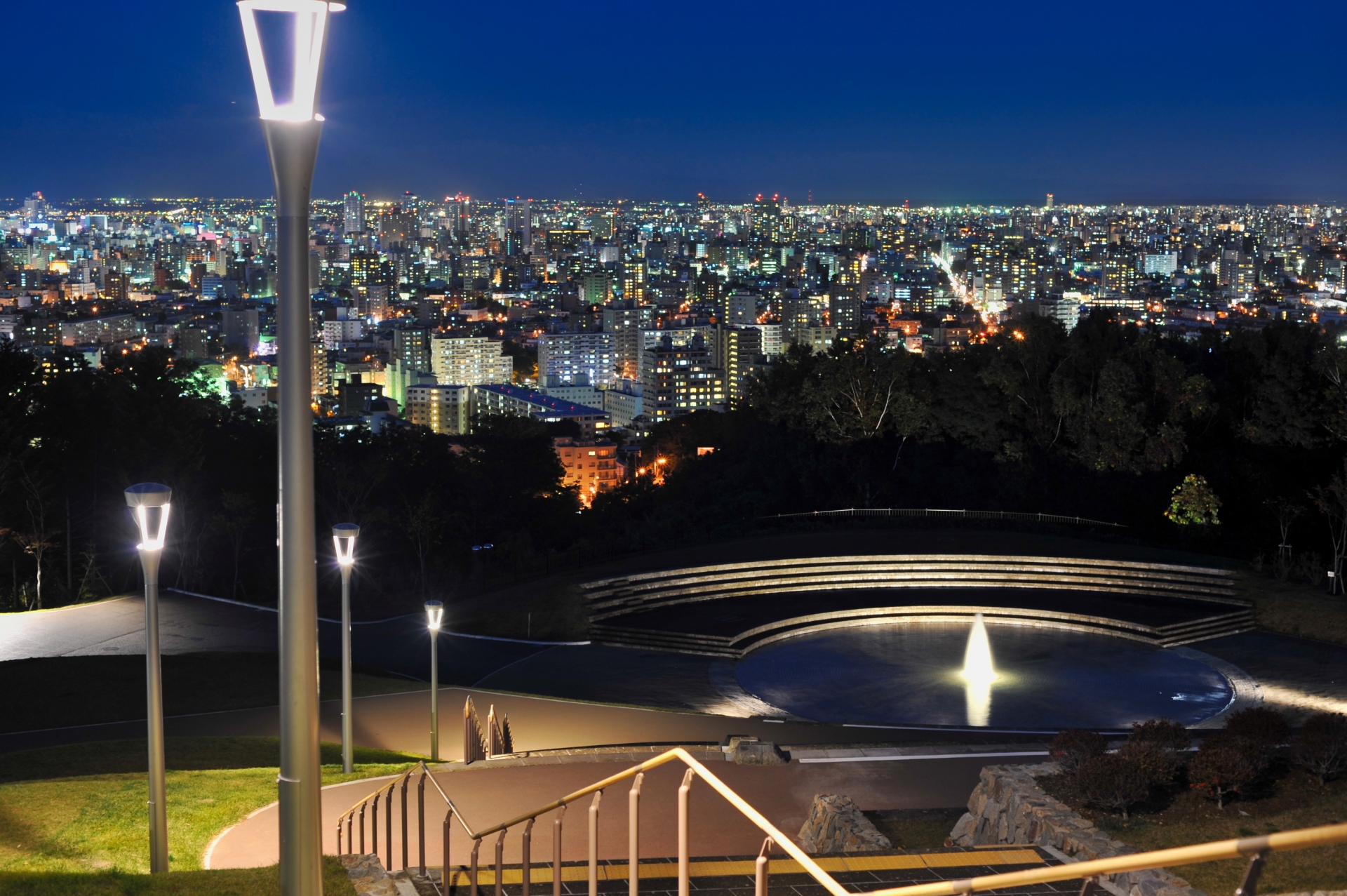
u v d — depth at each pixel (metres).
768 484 67.94
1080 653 41.09
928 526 58.19
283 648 8.40
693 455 95.56
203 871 12.31
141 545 12.91
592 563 52.50
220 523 61.22
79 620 45.09
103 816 16.94
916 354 72.62
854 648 41.97
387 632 45.59
